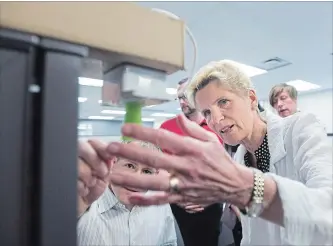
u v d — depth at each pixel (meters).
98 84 0.38
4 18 0.26
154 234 0.95
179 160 0.39
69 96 0.30
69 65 0.30
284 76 4.78
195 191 0.42
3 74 0.27
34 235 0.28
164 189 0.41
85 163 0.43
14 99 0.28
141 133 0.37
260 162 0.90
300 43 3.29
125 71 0.36
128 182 0.41
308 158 0.67
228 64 0.80
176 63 0.37
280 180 0.49
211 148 0.42
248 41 3.19
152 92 0.38
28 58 0.29
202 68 0.79
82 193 0.47
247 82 0.80
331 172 0.60
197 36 3.01
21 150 0.28
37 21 0.28
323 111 6.12
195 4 2.34
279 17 2.62
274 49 3.47
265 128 0.88
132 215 0.91
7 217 0.28
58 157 0.30
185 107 0.88
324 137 0.72
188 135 0.45
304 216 0.48
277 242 0.77
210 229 1.03
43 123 0.29
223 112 0.76
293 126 0.81
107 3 0.32
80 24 0.30
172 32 0.37
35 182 0.29
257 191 0.45
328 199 0.51
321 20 2.69
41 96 0.29
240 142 0.89
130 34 0.33
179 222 1.04
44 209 0.29
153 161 0.38
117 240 0.84
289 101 1.99
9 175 0.28
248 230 0.89
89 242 0.78
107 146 0.40
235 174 0.43
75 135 0.31
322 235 0.50
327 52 3.61
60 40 0.29
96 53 0.33
